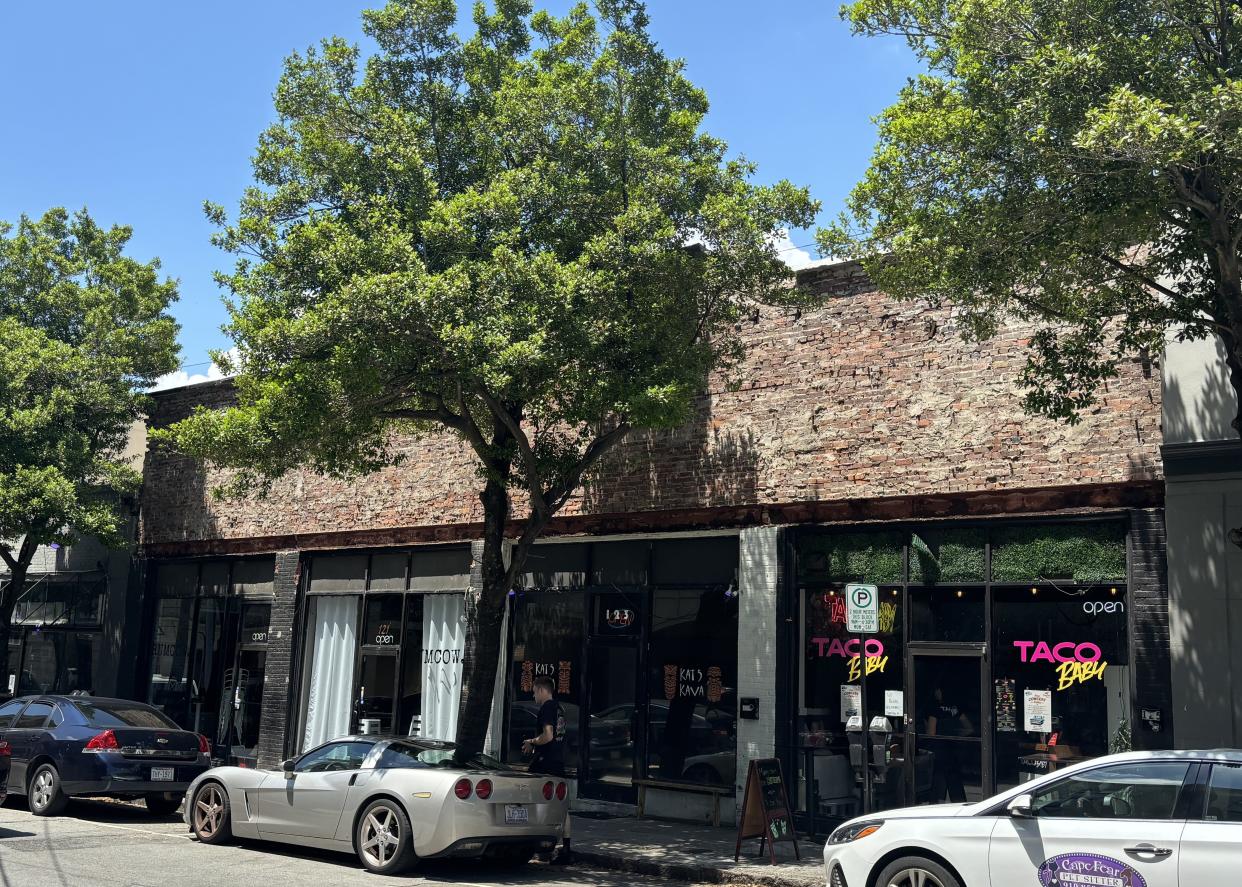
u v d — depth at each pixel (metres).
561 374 12.35
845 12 10.61
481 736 13.34
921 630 13.01
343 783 11.45
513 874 11.30
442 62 14.43
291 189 13.84
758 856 12.10
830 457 14.02
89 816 14.70
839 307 14.29
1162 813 7.44
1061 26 9.61
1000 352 12.93
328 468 13.78
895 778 12.84
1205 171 9.06
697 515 15.04
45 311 21.88
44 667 23.83
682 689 14.98
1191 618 11.13
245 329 12.52
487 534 13.90
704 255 13.44
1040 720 12.07
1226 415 11.28
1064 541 12.23
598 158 13.52
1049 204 9.70
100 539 20.36
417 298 11.61
